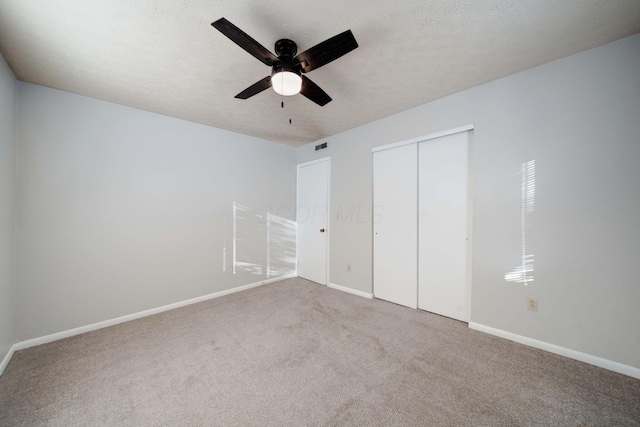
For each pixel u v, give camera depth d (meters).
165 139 2.84
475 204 2.28
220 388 1.54
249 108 2.66
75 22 1.42
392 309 2.78
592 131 1.76
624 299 1.65
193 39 1.58
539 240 1.96
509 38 1.62
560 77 1.87
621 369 1.65
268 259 3.89
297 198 4.33
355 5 1.33
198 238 3.10
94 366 1.76
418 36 1.59
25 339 2.04
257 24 1.46
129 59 1.78
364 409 1.37
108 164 2.46
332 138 3.65
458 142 2.47
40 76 1.99
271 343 2.07
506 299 2.12
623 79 1.65
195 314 2.68
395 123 2.88
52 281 2.17
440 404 1.40
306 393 1.50
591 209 1.76
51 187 2.17
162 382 1.60
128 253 2.57
